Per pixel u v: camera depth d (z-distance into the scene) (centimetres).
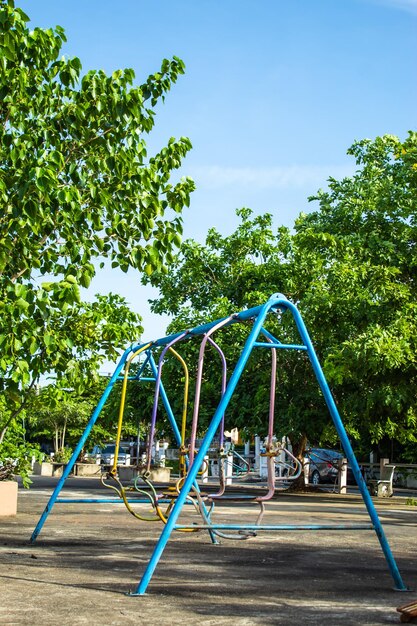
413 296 2005
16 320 849
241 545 1032
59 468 3819
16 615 554
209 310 2828
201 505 930
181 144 1073
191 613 572
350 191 2319
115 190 1017
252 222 2964
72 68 971
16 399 959
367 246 2128
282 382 2458
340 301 2056
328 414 2397
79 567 795
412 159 1969
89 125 1009
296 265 2666
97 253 1020
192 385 2638
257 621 549
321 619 562
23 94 948
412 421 2312
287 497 2294
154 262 1033
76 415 4041
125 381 986
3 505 1382
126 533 1140
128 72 1013
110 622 535
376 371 1805
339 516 1562
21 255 927
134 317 1319
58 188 875
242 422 2573
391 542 1105
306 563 870
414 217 2075
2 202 883
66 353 1087
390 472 2639
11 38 905
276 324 2466
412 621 554
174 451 3753
